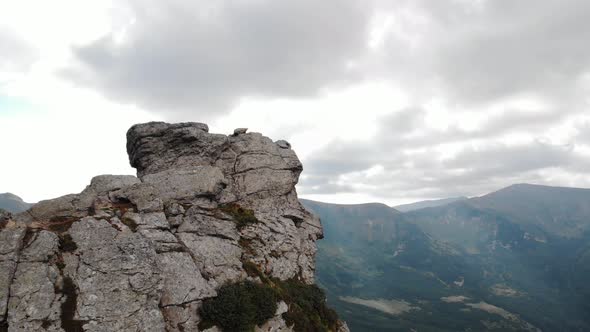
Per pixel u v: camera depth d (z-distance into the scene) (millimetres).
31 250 22938
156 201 32500
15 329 19516
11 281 21109
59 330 20391
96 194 31953
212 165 43094
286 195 47219
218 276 30875
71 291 22219
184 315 26453
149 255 25703
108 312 22188
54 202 29594
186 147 41938
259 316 29625
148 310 23656
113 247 25078
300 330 32438
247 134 48375
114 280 23516
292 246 42094
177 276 27922
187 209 35750
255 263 36094
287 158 48938
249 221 40125
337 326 38750
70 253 24125
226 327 27219
